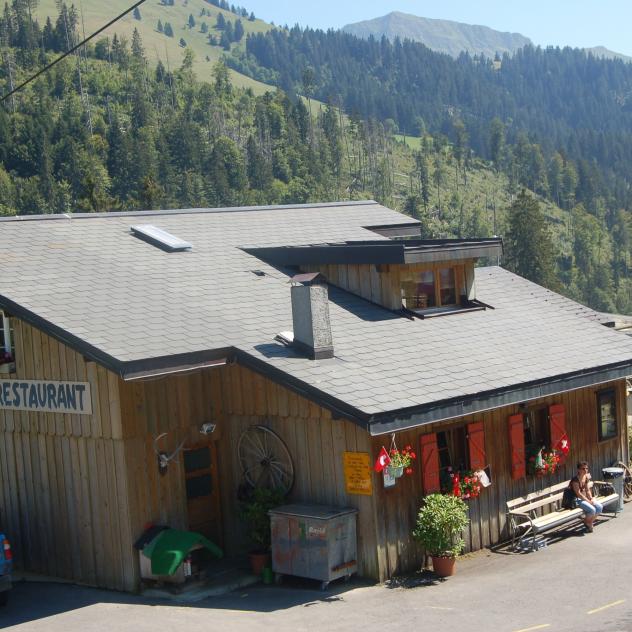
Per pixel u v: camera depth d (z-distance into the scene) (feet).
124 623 43.34
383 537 48.70
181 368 47.73
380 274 63.46
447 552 49.26
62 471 52.34
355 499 49.03
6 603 48.47
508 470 58.18
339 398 46.57
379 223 82.89
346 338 56.59
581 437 65.10
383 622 41.39
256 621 42.70
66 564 52.54
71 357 51.03
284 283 63.82
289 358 51.11
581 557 51.47
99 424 49.98
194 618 43.68
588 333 68.44
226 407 54.85
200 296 57.93
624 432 69.36
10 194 566.36
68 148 611.88
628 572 47.19
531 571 49.21
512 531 56.75
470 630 39.40
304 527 48.14
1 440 55.47
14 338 54.08
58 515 52.75
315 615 43.19
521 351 61.00
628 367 63.77
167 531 49.26
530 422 61.05
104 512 50.37
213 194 649.61
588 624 38.91
